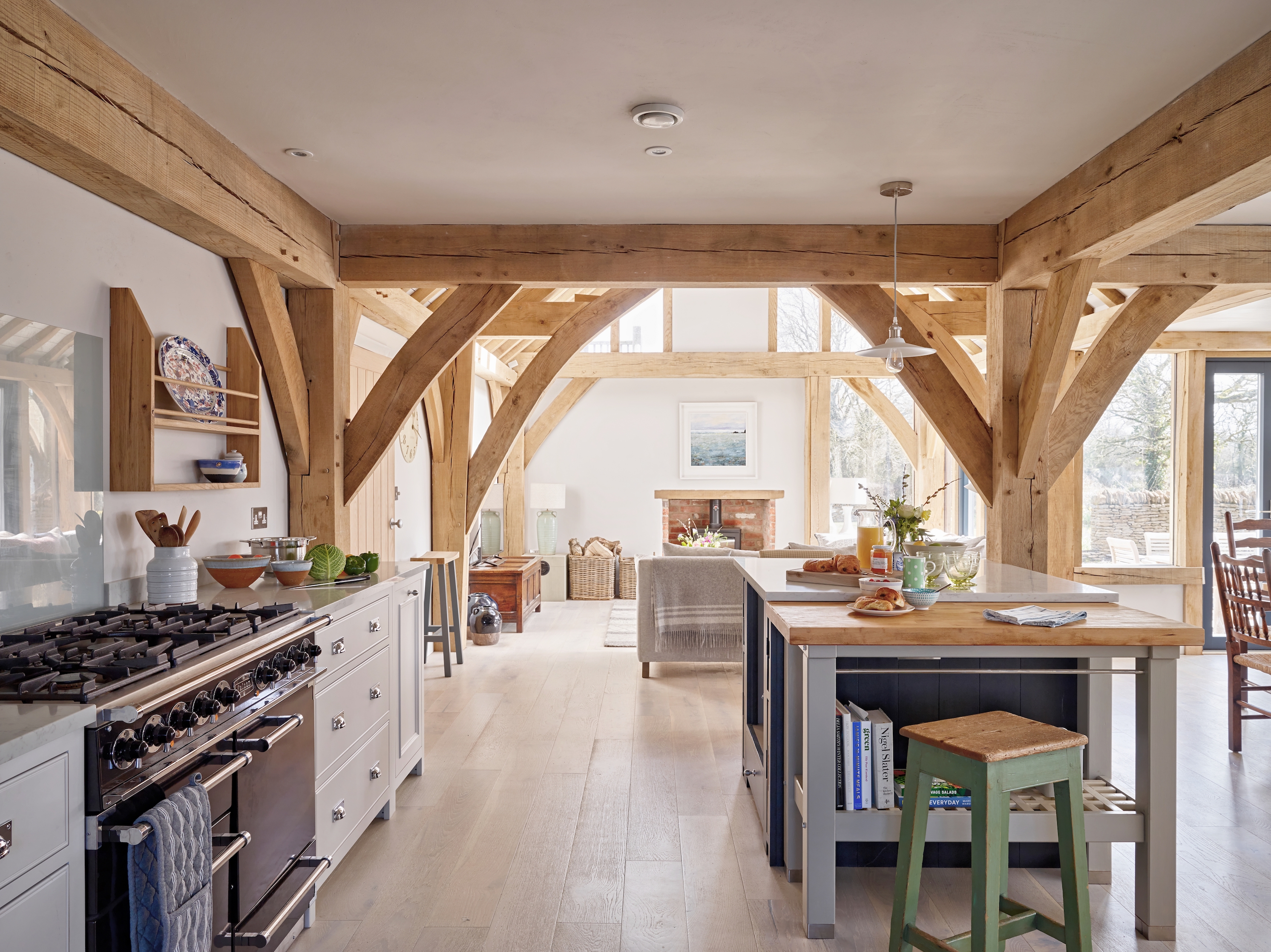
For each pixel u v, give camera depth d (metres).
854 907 2.69
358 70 2.53
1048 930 2.26
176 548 2.74
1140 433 6.69
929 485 9.48
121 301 2.74
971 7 2.19
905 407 9.79
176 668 1.86
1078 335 5.95
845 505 9.67
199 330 3.32
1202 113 2.62
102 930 1.57
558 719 4.75
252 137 3.06
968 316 7.06
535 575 8.29
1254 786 3.74
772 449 9.62
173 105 2.71
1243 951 2.42
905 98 2.74
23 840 1.37
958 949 2.15
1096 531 6.79
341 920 2.59
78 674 1.72
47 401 2.42
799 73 2.56
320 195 3.71
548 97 2.72
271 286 3.71
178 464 3.19
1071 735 2.24
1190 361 6.40
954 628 2.49
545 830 3.26
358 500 5.20
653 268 4.14
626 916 2.62
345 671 2.89
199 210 2.88
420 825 3.30
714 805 3.51
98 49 2.32
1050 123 2.95
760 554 5.82
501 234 4.14
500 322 7.05
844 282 4.17
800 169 3.40
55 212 2.48
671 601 5.70
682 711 4.92
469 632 6.84
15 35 1.99
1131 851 3.13
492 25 2.27
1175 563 6.54
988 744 2.15
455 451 6.91
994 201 3.83
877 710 2.78
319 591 3.05
